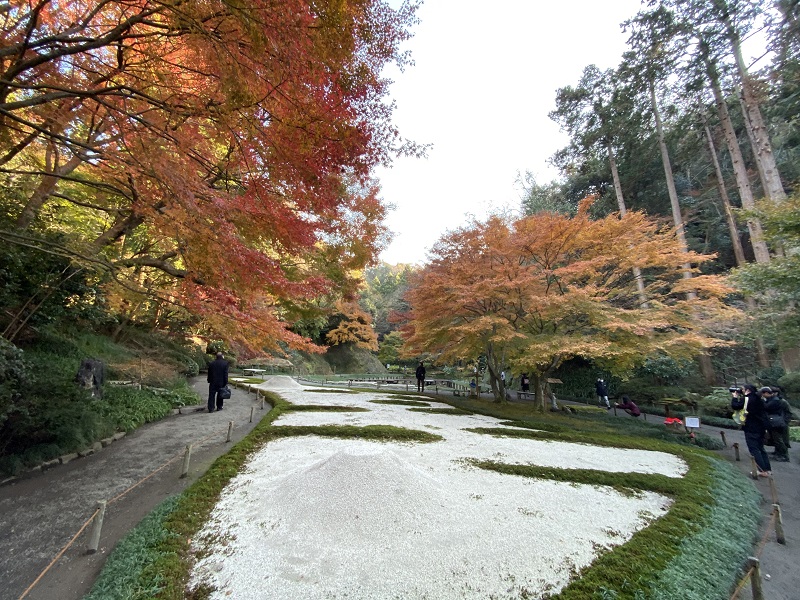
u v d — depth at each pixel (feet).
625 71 54.39
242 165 16.17
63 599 8.68
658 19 47.78
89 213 28.96
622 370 35.63
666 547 10.87
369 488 12.98
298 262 24.49
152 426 25.20
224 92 11.43
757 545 12.52
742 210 28.32
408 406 38.81
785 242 26.37
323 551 10.30
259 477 16.02
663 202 64.85
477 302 36.60
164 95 15.11
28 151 20.88
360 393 50.34
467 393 57.67
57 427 17.69
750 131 46.11
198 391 42.16
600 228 32.40
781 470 20.85
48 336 27.12
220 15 10.28
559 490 15.52
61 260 22.34
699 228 62.23
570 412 38.86
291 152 13.52
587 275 36.27
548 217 34.06
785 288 26.89
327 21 10.43
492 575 9.45
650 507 14.35
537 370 37.11
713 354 47.47
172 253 20.25
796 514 15.26
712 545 11.30
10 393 15.43
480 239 36.09
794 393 35.81
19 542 10.85
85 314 26.94
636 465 19.84
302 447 20.54
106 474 16.34
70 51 12.20
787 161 53.26
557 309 32.01
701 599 8.61
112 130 16.55
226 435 23.48
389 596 8.57
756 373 43.75
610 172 66.44
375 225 27.27
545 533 11.75
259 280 14.96
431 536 11.16
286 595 8.57
